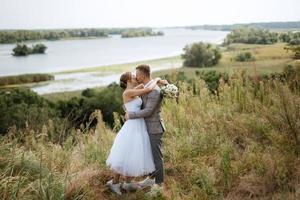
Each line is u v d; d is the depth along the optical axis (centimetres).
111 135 648
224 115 670
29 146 564
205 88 789
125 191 481
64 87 9275
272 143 562
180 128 665
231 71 817
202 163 528
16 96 3753
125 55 19938
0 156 484
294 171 470
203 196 448
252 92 780
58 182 425
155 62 13625
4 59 18588
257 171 479
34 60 18212
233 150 564
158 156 467
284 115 586
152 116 460
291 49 767
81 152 565
